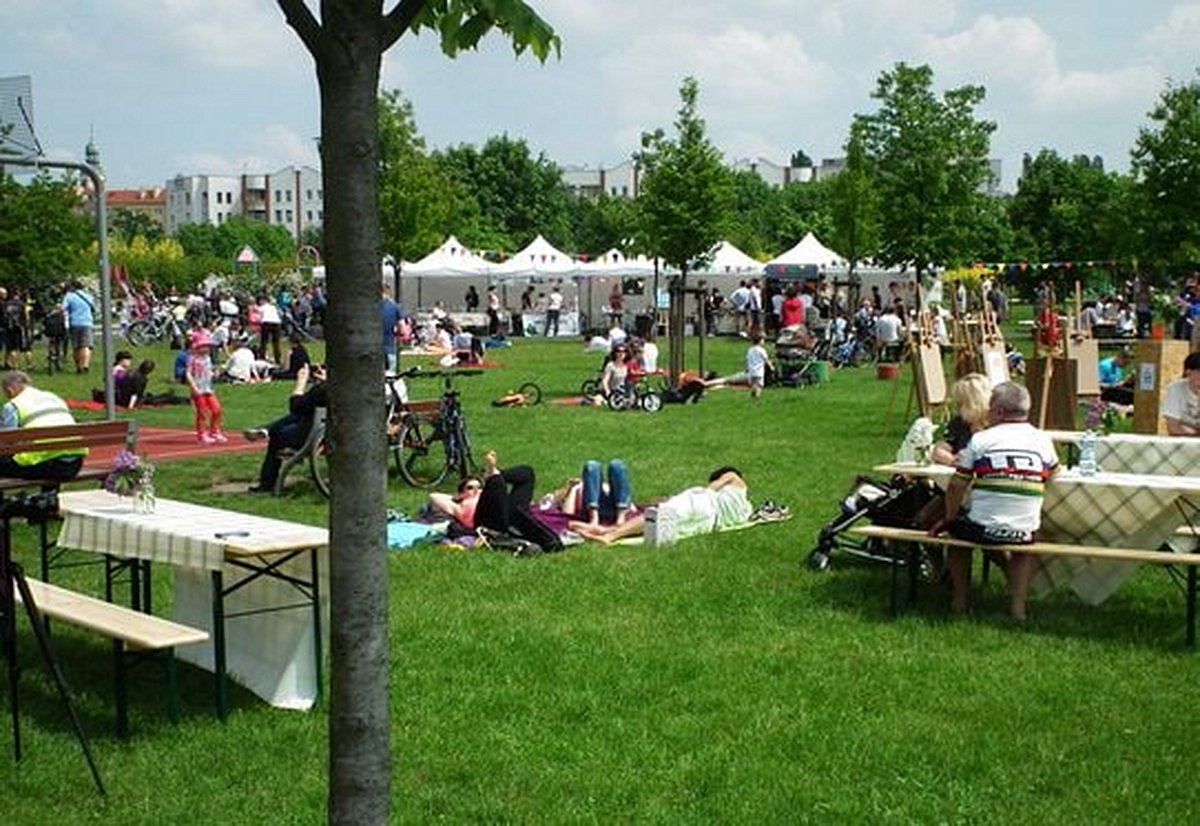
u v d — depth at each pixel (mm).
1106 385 22391
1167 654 8195
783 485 14828
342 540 3586
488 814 5781
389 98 56219
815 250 50156
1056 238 61062
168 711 7070
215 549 7094
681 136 41344
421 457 16438
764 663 8008
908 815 5734
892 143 43781
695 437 19531
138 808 5910
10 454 10094
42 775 6270
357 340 3537
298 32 3471
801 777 6172
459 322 47594
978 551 11227
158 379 31375
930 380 19359
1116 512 9070
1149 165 37469
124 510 8328
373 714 3633
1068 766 6289
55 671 6281
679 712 7152
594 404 24812
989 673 7777
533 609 9344
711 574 10422
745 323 46750
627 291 55406
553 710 7168
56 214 39281
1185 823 5652
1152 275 42375
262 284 62656
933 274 44438
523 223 109312
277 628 7457
